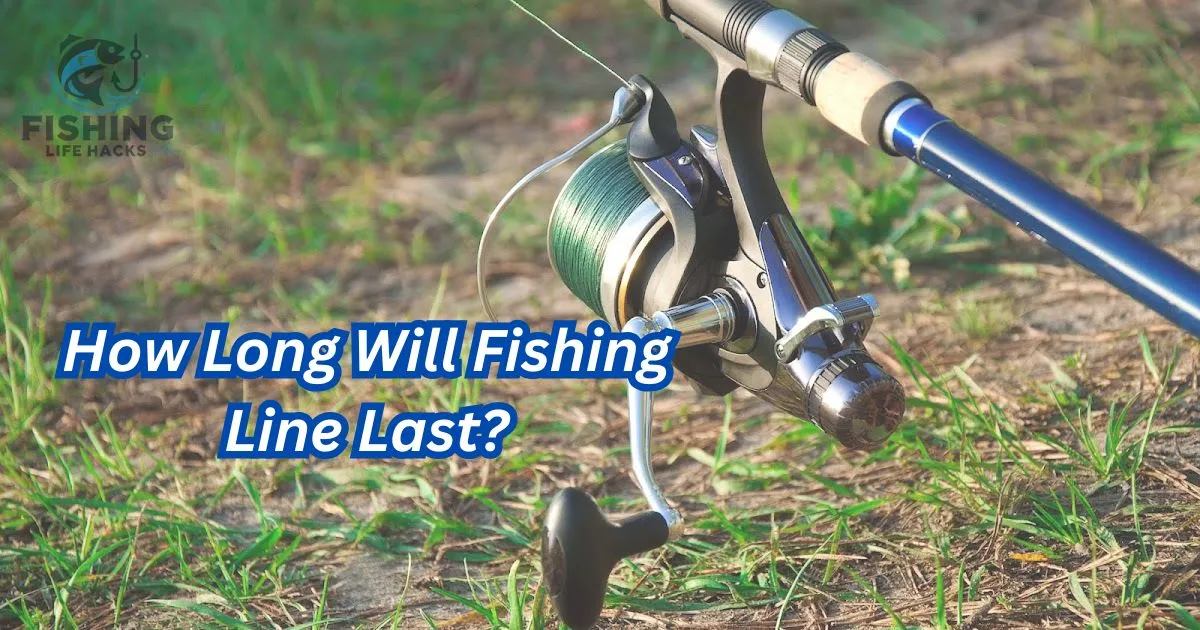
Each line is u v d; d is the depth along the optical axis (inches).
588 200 36.0
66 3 73.1
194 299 50.8
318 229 54.9
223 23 71.4
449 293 50.2
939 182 52.4
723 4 33.9
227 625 37.6
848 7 72.3
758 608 36.4
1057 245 30.5
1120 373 41.6
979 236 48.7
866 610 36.0
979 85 60.8
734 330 34.0
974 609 35.4
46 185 58.2
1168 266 29.6
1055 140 54.5
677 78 67.9
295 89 67.4
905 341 44.5
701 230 34.2
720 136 34.3
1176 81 56.1
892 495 38.3
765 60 33.4
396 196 57.9
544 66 70.6
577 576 31.7
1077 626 34.6
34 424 44.9
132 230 56.4
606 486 41.1
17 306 49.5
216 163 61.8
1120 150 51.0
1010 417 40.6
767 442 41.8
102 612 38.2
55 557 38.9
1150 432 38.7
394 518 40.1
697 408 43.3
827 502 39.1
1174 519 36.7
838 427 32.6
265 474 42.6
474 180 59.1
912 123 31.9
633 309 35.5
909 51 66.5
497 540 39.6
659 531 32.6
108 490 42.1
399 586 38.5
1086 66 60.2
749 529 38.6
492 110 66.1
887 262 47.6
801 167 56.5
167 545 40.0
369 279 51.5
